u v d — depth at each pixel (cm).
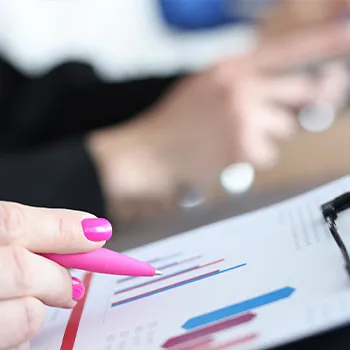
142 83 94
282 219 34
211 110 77
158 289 31
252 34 115
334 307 23
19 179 68
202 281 30
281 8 88
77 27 132
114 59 132
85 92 92
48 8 129
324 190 35
